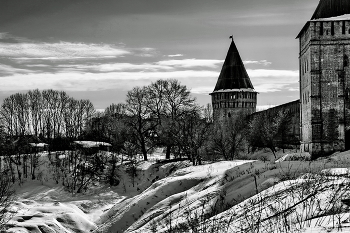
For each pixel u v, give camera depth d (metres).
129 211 29.00
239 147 79.06
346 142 55.88
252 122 82.06
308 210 11.86
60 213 38.16
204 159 65.81
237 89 102.56
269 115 80.44
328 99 55.97
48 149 78.56
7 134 79.56
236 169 27.66
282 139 71.75
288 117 73.19
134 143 73.75
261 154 75.12
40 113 95.81
